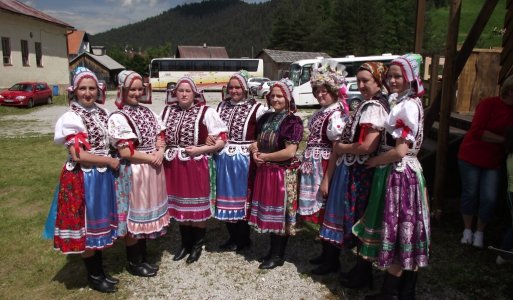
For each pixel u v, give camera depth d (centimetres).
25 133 1112
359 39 5309
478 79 666
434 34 5447
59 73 2488
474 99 670
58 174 670
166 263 375
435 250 381
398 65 258
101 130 299
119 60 5941
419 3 552
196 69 3225
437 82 641
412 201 264
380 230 280
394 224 266
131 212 321
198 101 356
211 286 335
